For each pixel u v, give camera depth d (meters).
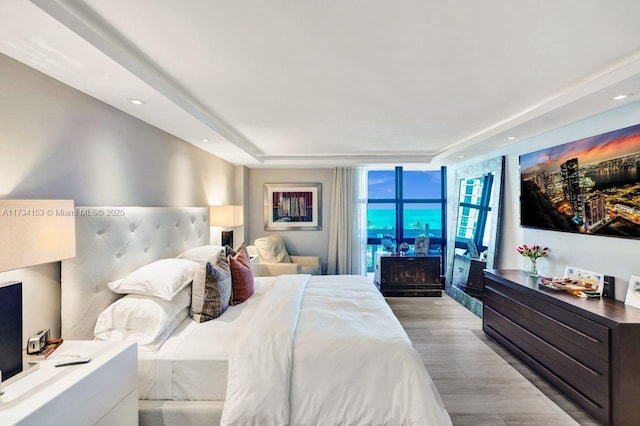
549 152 3.04
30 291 1.60
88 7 1.27
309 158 4.96
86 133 1.94
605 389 2.00
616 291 2.40
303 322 2.11
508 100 2.43
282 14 1.34
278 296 2.53
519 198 3.62
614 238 2.41
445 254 5.95
